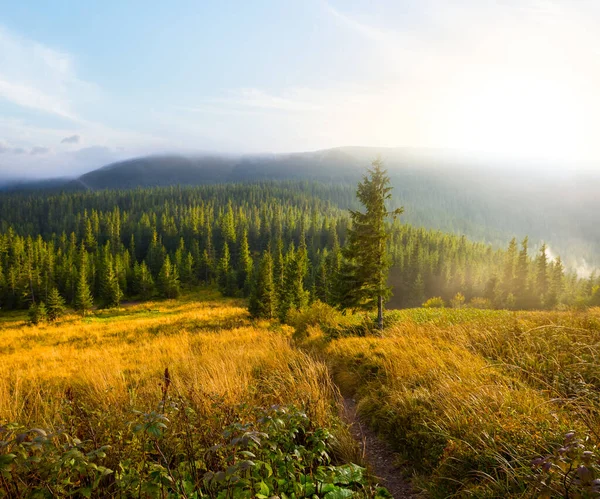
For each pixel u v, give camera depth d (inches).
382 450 161.5
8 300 2620.6
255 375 255.9
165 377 116.1
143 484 91.0
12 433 83.4
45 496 79.4
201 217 4918.8
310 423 151.6
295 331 632.4
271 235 4842.5
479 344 254.5
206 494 94.1
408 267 3472.0
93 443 108.8
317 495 107.7
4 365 496.4
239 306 2130.9
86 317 1871.3
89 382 247.6
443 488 120.9
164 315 1851.6
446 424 145.6
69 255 3474.4
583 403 133.1
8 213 6456.7
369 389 225.6
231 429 89.7
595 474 71.4
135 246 4443.9
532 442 117.6
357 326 547.5
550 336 233.6
